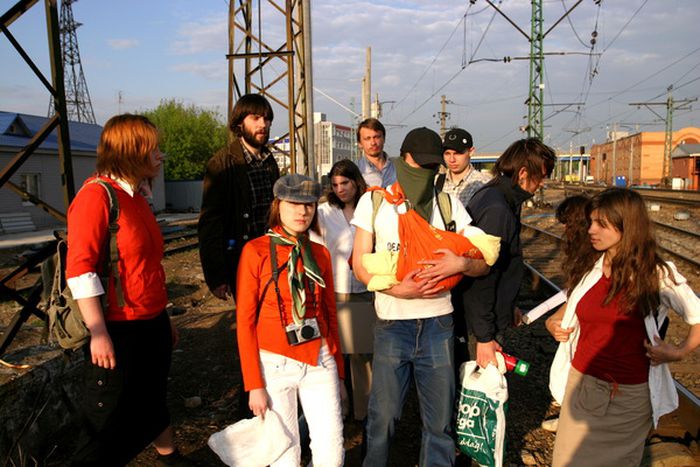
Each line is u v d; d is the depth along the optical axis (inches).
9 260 572.1
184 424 153.9
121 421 106.8
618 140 3157.0
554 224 821.9
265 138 151.9
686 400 151.4
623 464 103.0
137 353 107.0
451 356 110.7
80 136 1246.3
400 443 146.9
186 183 1497.3
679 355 98.1
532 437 150.9
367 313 144.7
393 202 109.3
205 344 230.7
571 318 111.3
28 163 975.0
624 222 97.5
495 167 129.3
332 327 113.5
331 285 114.7
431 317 109.5
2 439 119.0
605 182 2965.1
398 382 111.0
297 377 104.4
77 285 95.7
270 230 108.1
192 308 322.3
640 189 1940.2
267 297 104.6
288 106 451.5
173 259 542.3
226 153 148.9
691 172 2150.6
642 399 101.4
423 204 109.4
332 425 105.5
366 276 107.7
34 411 129.0
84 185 103.3
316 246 113.9
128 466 130.1
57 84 148.2
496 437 116.8
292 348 104.0
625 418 101.9
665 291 99.0
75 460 106.0
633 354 101.0
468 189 179.9
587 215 104.1
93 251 98.6
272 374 103.7
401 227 104.3
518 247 121.9
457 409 120.7
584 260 109.9
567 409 108.7
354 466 134.3
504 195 124.0
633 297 98.2
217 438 101.4
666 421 154.6
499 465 117.7
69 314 98.5
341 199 153.6
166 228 833.5
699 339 97.6
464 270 101.7
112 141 104.0
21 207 951.6
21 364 132.6
